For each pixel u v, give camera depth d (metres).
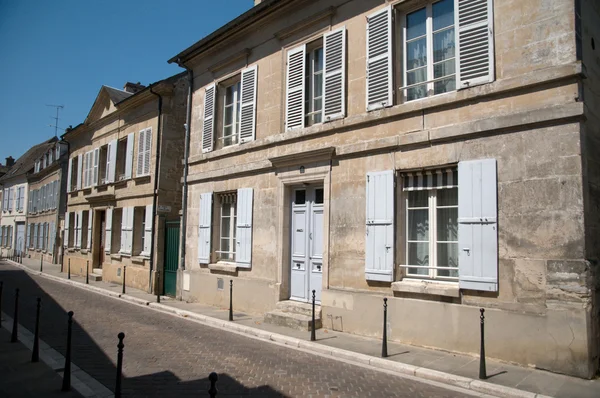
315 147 9.62
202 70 13.70
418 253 7.92
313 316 7.92
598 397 5.09
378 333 8.01
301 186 10.20
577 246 5.90
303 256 9.95
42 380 5.86
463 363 6.41
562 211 6.07
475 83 7.05
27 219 34.78
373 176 8.30
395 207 7.99
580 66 6.04
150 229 15.47
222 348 7.64
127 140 18.00
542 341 6.07
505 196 6.62
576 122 6.07
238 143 12.02
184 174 13.89
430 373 6.01
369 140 8.55
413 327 7.50
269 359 6.94
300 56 10.27
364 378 6.00
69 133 23.73
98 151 20.70
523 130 6.53
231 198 12.27
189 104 14.10
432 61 7.94
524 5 6.69
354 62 9.09
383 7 8.62
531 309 6.22
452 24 7.73
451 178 7.48
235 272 11.44
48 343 7.89
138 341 8.12
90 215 20.94
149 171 16.12
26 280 18.92
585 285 5.79
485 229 6.72
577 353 5.76
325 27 9.75
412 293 7.57
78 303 12.70
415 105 7.80
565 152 6.12
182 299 13.25
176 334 8.77
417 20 8.31
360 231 8.55
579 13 6.40
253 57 11.67
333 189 9.14
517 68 6.68
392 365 6.41
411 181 8.02
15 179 38.47
